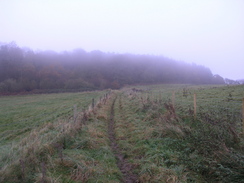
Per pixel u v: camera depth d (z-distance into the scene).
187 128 6.64
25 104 27.89
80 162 4.83
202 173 4.25
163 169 4.47
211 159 4.45
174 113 8.29
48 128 8.73
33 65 77.94
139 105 13.84
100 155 5.65
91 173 4.45
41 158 4.91
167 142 6.12
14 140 8.70
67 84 70.00
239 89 19.39
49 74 75.19
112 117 12.28
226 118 6.77
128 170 4.98
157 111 10.08
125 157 5.85
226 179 3.75
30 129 10.98
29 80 68.88
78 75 85.31
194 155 4.87
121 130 8.55
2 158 4.98
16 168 4.29
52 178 4.02
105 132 8.39
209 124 6.43
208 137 5.36
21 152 5.14
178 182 3.95
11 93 55.44
